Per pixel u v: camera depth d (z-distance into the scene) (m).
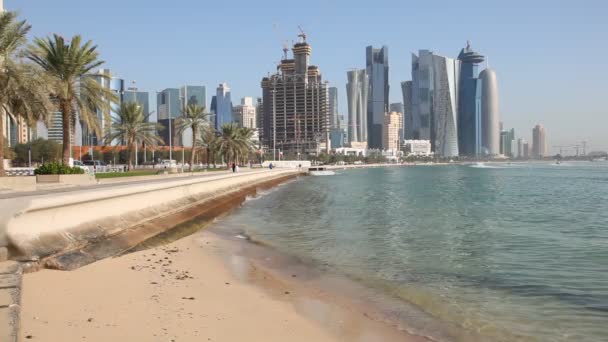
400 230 25.59
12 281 9.22
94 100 40.38
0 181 31.36
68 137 39.41
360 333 9.14
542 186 84.31
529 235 24.23
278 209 38.91
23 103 32.97
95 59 40.50
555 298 12.05
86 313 8.83
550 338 9.23
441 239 22.45
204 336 8.23
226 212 36.28
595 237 23.70
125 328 8.20
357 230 25.50
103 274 12.35
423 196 56.59
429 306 11.20
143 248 18.08
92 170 59.12
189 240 21.31
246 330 8.81
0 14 33.25
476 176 143.25
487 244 21.06
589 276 14.65
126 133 71.62
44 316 8.45
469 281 13.83
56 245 13.75
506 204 45.56
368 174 168.62
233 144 111.69
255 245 20.03
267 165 175.12
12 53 33.84
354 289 12.62
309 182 101.31
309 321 9.66
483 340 9.05
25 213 12.77
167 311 9.49
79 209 16.75
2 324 6.59
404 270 15.24
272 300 11.12
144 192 25.22
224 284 12.46
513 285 13.44
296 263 16.09
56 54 38.62
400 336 9.10
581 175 149.88
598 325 9.99
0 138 34.22
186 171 84.75
